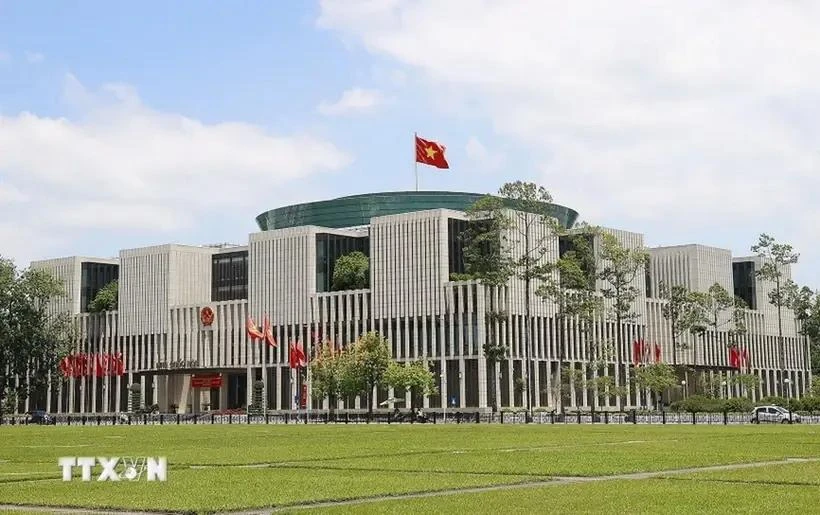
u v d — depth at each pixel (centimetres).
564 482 3634
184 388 19100
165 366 19238
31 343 17212
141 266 19988
